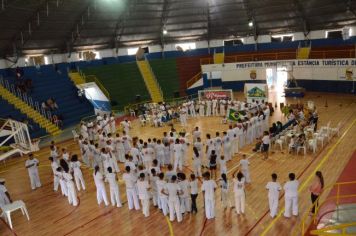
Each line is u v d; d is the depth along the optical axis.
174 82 40.28
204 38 42.09
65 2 28.45
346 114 25.86
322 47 36.41
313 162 17.02
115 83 37.34
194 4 37.16
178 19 38.72
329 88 35.12
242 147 20.70
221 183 13.02
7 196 14.23
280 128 20.58
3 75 30.31
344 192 13.14
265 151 18.17
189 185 13.05
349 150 18.11
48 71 33.97
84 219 13.38
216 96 30.39
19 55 31.27
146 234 11.82
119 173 18.22
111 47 39.38
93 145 18.81
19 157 23.06
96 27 34.78
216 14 38.59
